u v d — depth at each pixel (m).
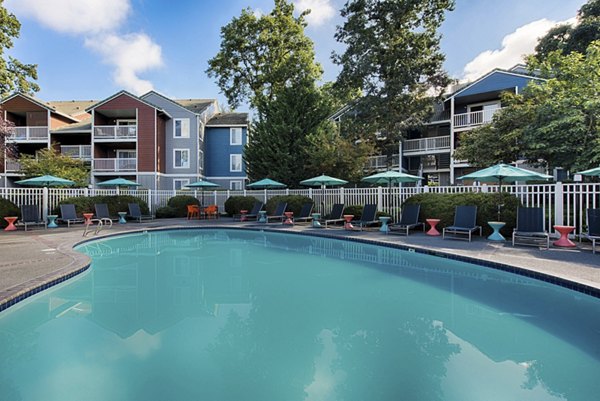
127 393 2.45
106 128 23.28
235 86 27.47
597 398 2.37
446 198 10.21
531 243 7.86
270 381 2.65
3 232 10.89
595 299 4.33
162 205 18.73
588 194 7.83
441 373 2.73
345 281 5.66
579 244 7.71
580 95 9.49
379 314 4.10
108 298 4.76
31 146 24.27
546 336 3.43
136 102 23.19
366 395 2.44
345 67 19.23
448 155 23.08
